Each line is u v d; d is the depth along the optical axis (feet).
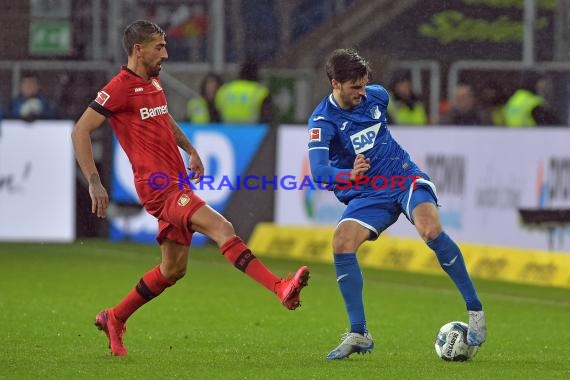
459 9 185.68
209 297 123.95
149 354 85.51
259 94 176.86
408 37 187.73
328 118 83.35
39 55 184.75
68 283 134.00
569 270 142.31
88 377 74.69
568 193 156.15
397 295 129.80
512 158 158.61
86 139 79.71
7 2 184.34
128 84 80.07
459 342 82.84
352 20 191.93
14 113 181.68
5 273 142.72
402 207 83.25
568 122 172.45
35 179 178.50
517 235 158.51
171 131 81.71
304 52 192.13
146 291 82.79
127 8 182.19
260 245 171.53
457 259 81.51
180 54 190.70
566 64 174.19
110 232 181.37
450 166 161.99
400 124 165.37
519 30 181.88
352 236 82.58
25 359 82.23
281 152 170.81
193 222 79.36
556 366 82.33
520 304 124.77
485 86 174.19
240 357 84.28
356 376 75.61
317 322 106.63
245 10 191.83
